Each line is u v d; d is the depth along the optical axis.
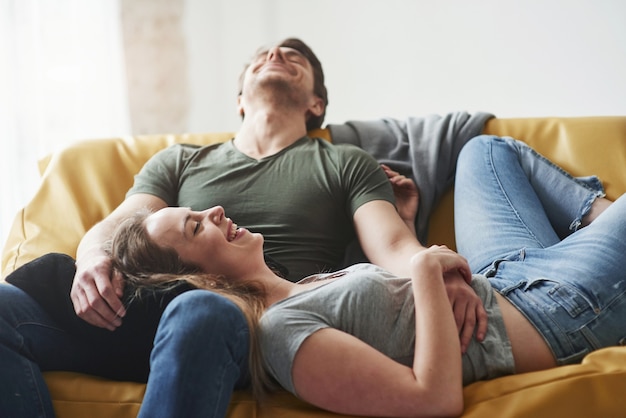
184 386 1.15
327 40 3.21
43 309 1.43
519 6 2.92
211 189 1.97
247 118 2.17
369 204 1.87
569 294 1.43
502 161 1.92
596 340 1.40
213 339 1.18
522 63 2.93
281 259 1.84
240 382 1.31
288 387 1.25
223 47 3.28
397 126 2.23
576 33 2.84
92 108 3.04
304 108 2.19
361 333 1.32
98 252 1.52
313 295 1.35
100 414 1.32
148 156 2.20
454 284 1.42
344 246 1.95
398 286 1.39
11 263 1.90
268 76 2.13
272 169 1.99
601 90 2.82
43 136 2.93
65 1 3.00
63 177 2.09
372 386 1.20
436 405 1.19
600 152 2.03
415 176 2.06
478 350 1.36
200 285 1.37
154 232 1.46
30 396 1.30
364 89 3.18
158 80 3.27
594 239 1.52
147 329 1.36
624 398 1.22
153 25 3.25
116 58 3.08
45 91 2.97
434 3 3.05
